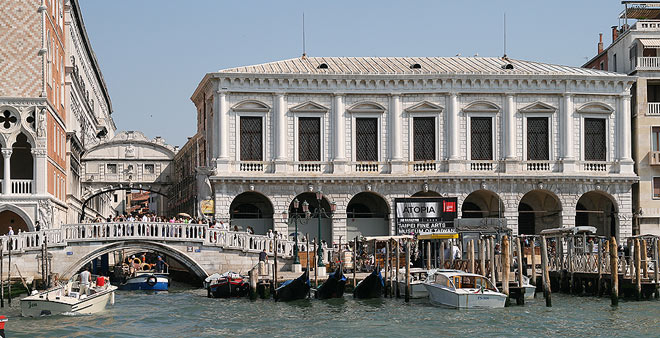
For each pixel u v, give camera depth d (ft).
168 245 162.91
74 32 232.73
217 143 188.75
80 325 118.83
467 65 204.44
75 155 232.94
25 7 172.14
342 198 189.67
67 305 126.21
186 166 244.83
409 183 190.39
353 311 132.57
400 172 191.01
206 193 187.73
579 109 194.90
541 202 202.39
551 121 194.49
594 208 204.44
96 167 284.61
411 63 205.67
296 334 111.96
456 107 192.75
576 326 117.08
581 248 169.37
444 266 171.22
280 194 188.34
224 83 188.65
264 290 148.87
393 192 190.60
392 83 192.24
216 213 185.98
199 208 187.73
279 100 189.78
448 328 115.65
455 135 192.13
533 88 194.18
